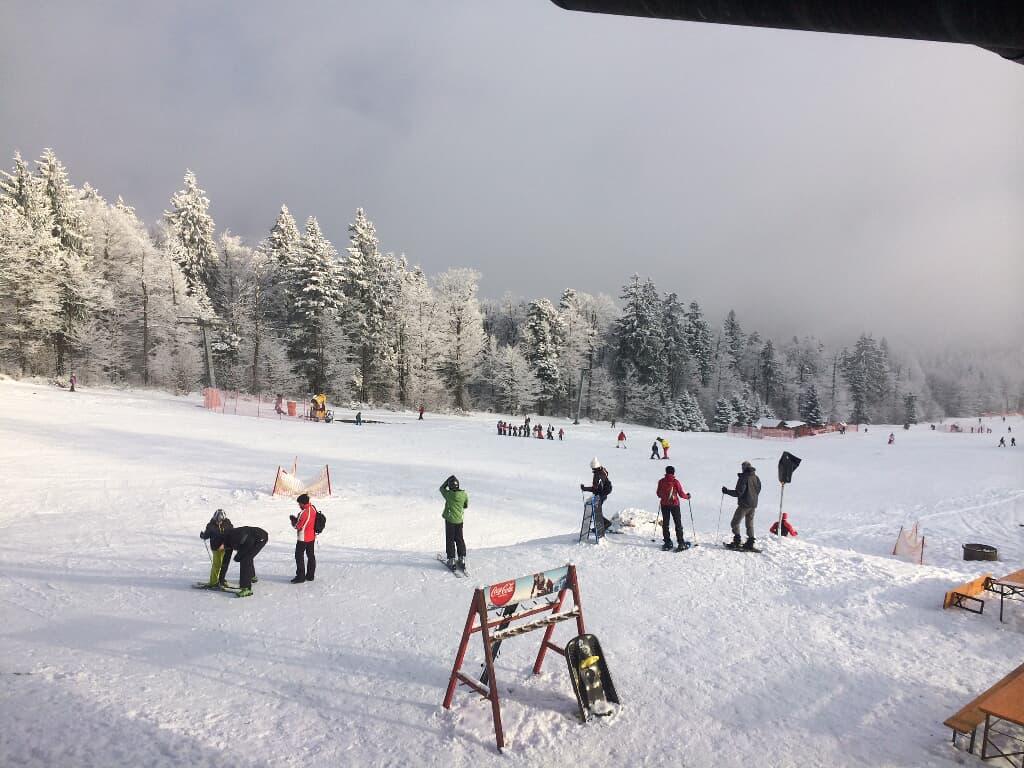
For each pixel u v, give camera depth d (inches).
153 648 291.1
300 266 2669.8
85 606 348.5
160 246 2891.2
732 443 2196.1
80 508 630.5
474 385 3511.3
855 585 383.6
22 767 191.6
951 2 42.4
